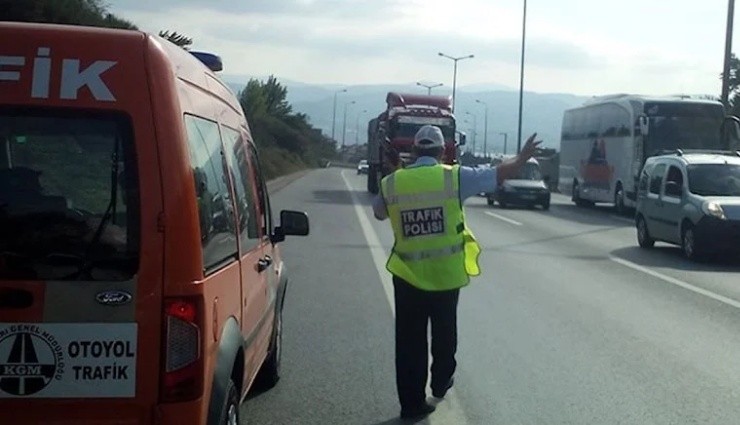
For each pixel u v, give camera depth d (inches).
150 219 180.1
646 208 868.0
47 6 941.8
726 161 814.5
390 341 427.8
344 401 329.7
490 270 688.4
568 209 1531.7
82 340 178.7
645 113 1248.8
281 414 313.0
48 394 178.5
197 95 205.2
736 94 1854.1
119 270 179.5
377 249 807.1
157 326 179.9
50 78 180.4
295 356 395.5
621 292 592.7
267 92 3597.4
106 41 182.7
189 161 184.5
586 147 1571.1
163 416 180.9
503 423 307.3
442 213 307.0
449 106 1681.8
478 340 436.1
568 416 316.2
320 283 604.1
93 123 180.9
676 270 711.1
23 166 181.3
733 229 746.8
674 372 380.5
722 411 325.1
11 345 177.9
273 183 2014.0
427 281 305.7
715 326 481.4
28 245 179.3
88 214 180.5
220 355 201.2
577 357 404.5
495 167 309.4
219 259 205.5
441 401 332.2
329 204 1416.1
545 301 552.1
